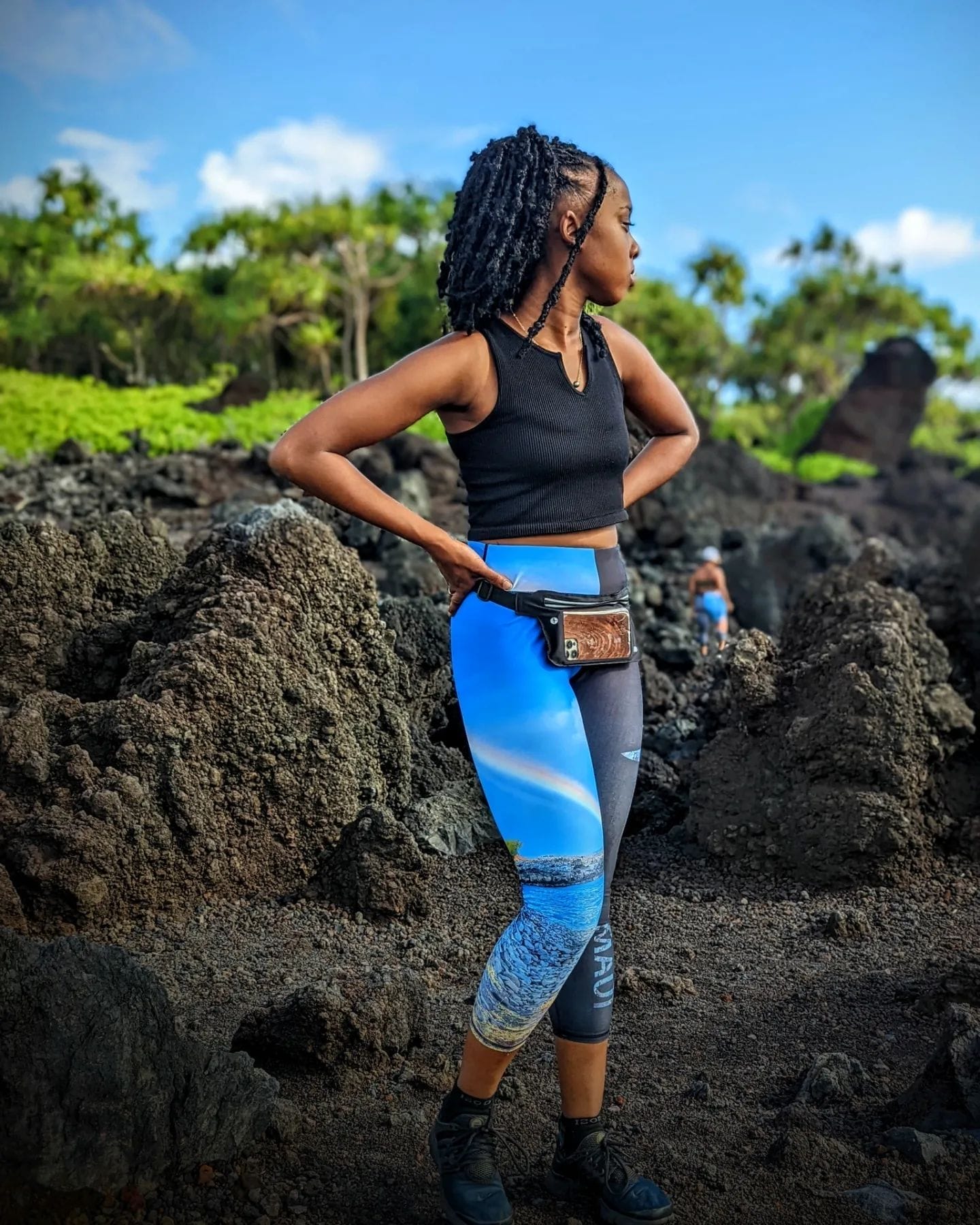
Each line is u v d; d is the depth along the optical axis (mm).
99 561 5188
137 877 3941
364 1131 2680
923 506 20703
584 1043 2391
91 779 3984
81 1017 2402
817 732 4641
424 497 11648
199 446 15812
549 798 2260
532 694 2285
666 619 10570
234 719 4238
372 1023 2963
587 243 2277
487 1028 2318
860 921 4000
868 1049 3123
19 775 3973
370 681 4797
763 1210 2393
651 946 3955
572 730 2301
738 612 11688
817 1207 2402
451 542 2301
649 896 4438
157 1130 2398
